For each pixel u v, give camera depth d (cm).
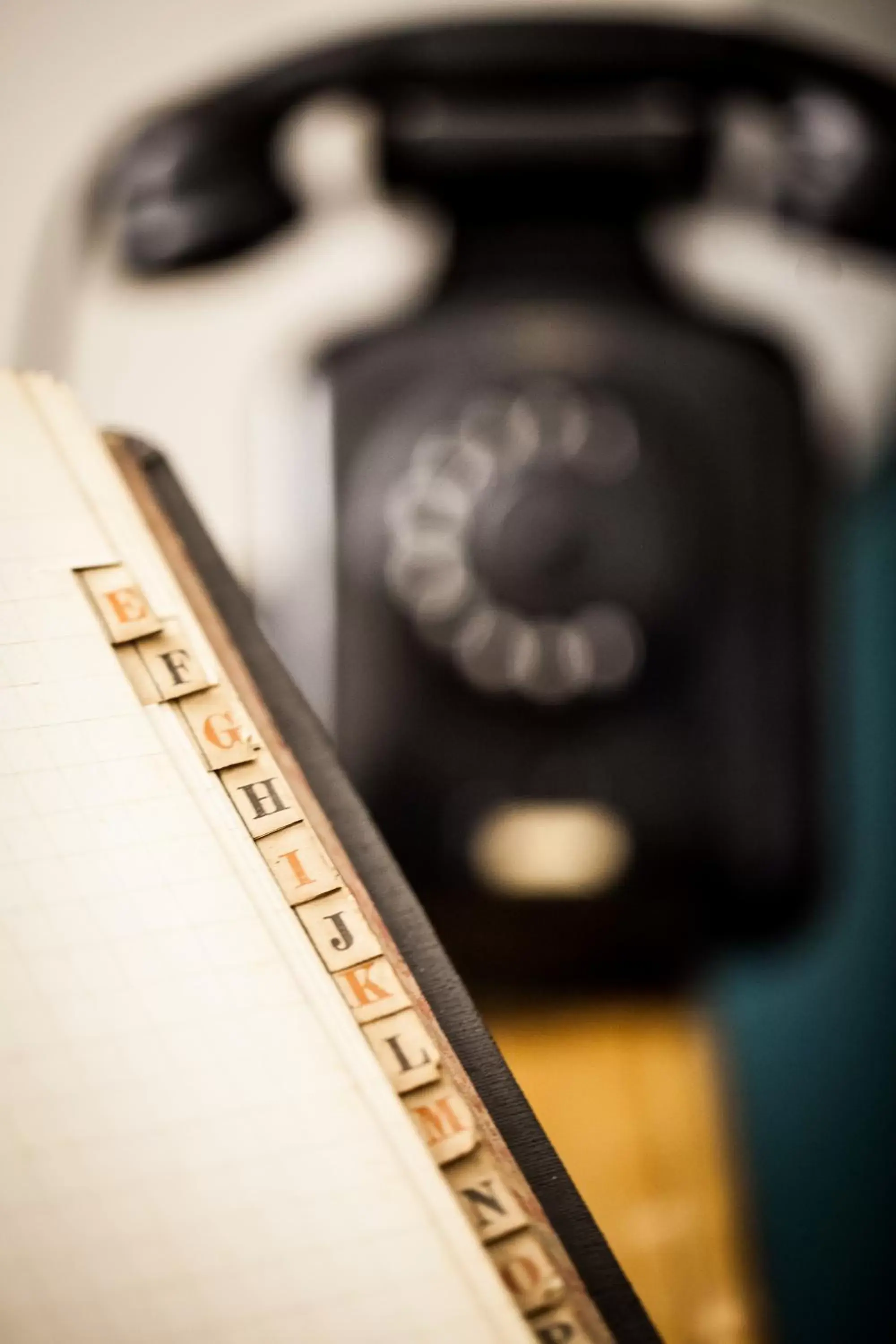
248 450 95
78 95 102
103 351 103
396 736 91
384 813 91
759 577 91
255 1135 51
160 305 103
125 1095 51
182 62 103
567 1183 56
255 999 53
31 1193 50
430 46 93
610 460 92
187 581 65
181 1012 52
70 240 97
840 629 105
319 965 54
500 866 90
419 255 105
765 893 91
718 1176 85
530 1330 48
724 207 98
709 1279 82
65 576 61
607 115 93
